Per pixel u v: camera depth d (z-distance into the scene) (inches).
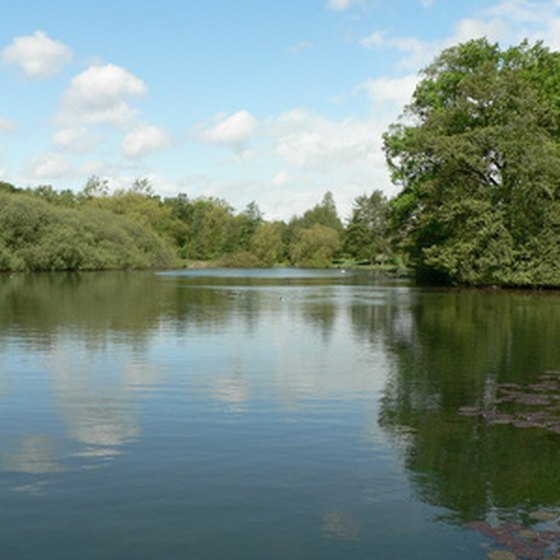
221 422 329.1
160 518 214.7
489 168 1683.1
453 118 1737.2
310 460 271.3
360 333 714.8
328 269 4387.3
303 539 201.3
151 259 3599.9
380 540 201.2
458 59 1845.5
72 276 2406.5
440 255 1697.8
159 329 734.5
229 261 4795.8
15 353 547.2
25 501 227.3
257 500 229.5
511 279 1604.3
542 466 266.7
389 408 361.7
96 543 197.6
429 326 787.4
